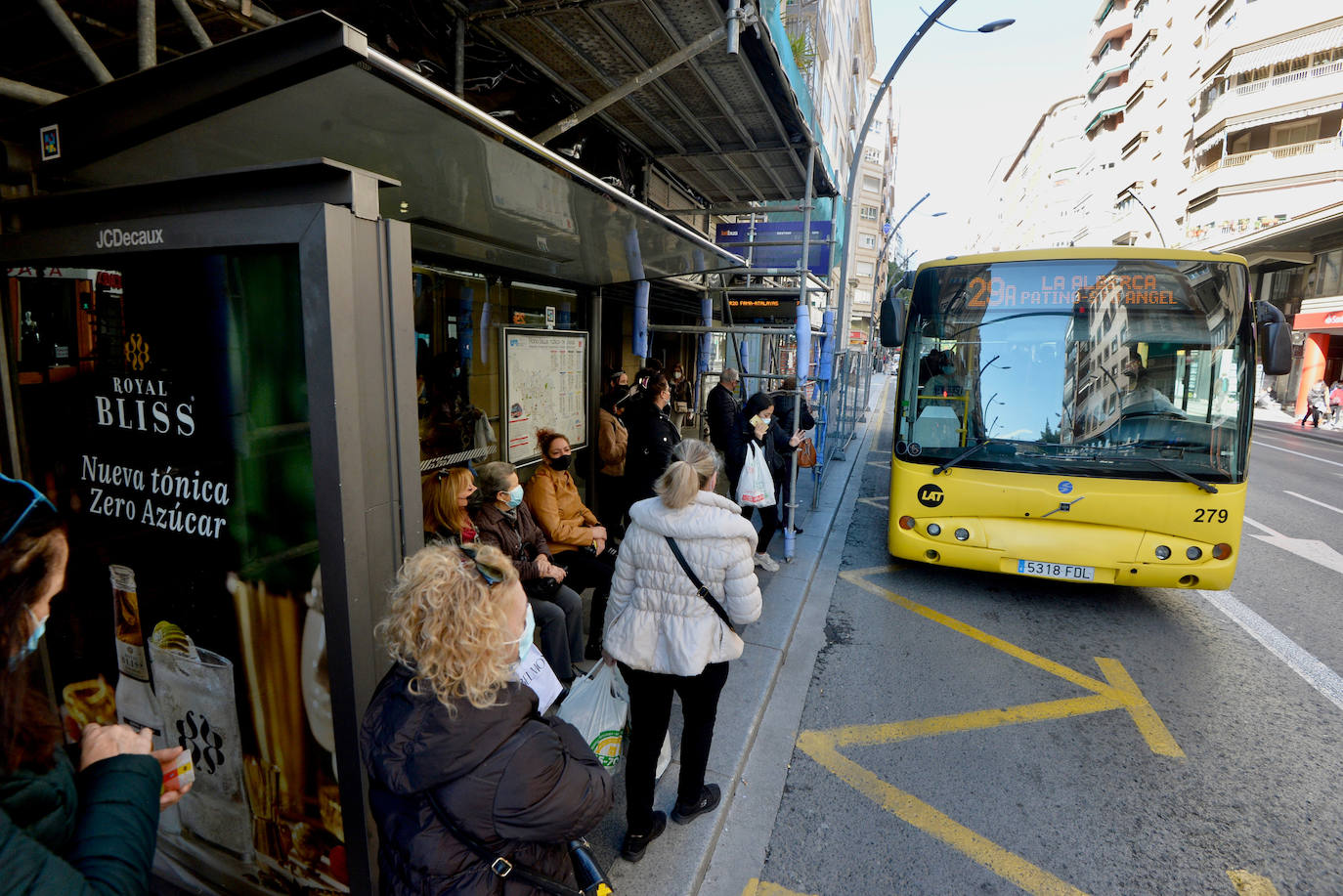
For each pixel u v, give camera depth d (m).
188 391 1.86
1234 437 4.87
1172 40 38.84
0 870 0.95
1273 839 3.00
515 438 5.04
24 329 2.02
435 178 2.82
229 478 1.86
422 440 4.27
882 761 3.52
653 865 2.64
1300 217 22.45
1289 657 4.85
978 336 5.37
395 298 1.74
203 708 2.04
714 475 2.72
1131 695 4.25
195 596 1.98
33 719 1.10
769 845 2.90
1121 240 45.94
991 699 4.18
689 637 2.48
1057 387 5.20
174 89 1.91
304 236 1.57
